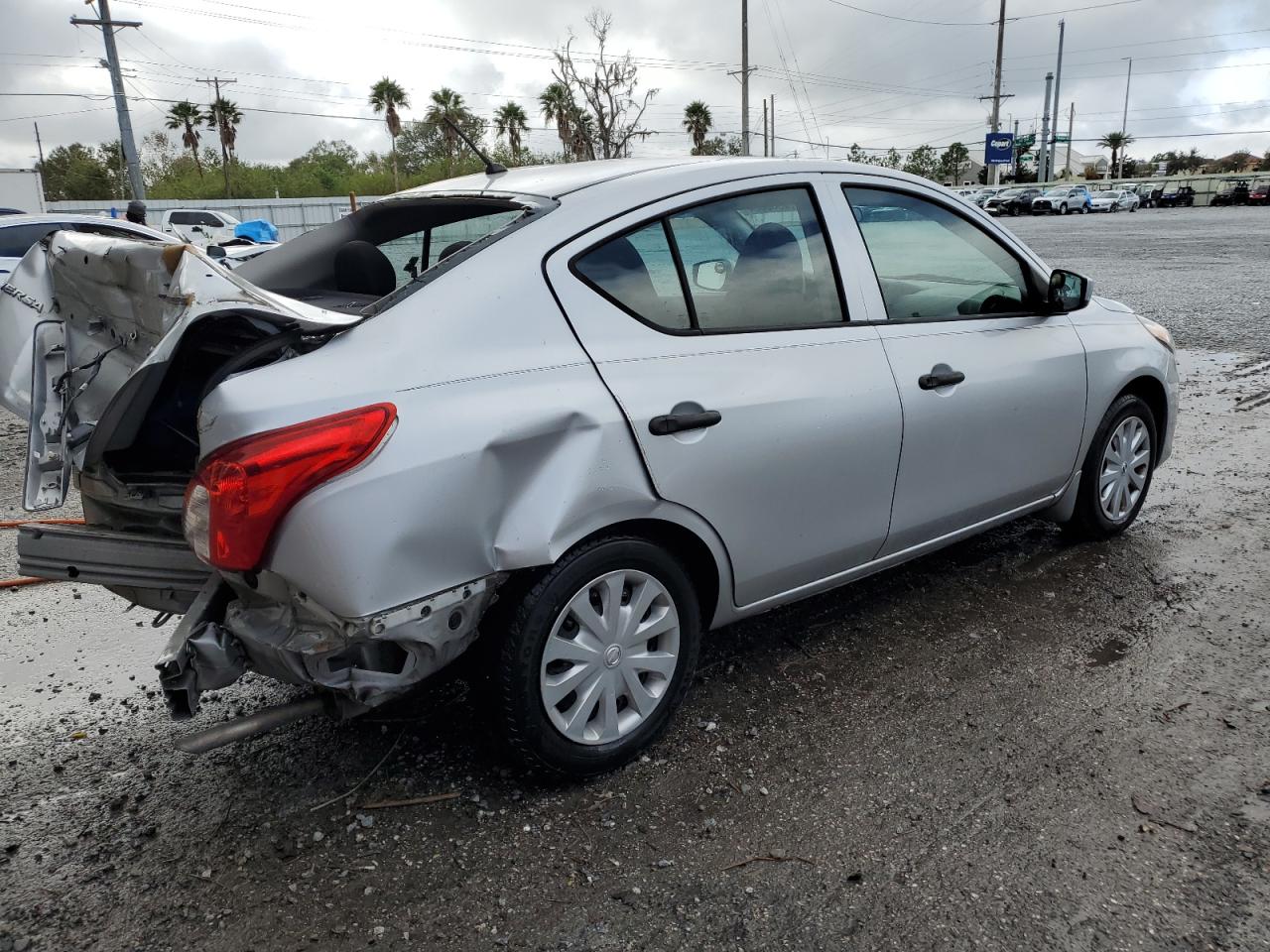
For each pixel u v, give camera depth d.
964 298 3.73
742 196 3.09
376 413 2.27
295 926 2.31
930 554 4.55
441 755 3.01
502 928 2.30
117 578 2.67
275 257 3.70
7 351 2.90
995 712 3.18
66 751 3.11
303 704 2.50
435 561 2.35
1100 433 4.30
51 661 3.78
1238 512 5.03
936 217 3.66
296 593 2.29
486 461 2.40
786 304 3.13
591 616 2.69
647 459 2.67
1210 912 2.28
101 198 67.19
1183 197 60.81
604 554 2.66
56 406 2.81
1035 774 2.83
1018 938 2.22
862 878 2.43
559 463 2.52
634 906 2.36
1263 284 15.17
